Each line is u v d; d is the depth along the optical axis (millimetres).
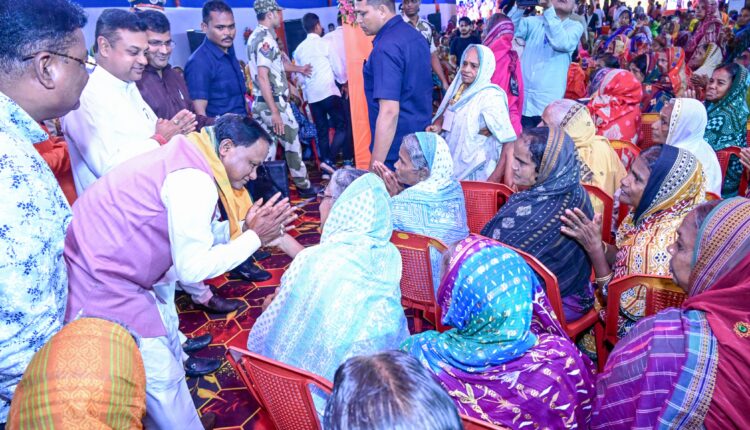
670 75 4844
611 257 2322
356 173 2023
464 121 3197
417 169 2441
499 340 1408
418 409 723
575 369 1410
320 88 5594
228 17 3770
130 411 838
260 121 4797
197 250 1515
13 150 1064
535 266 1902
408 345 1576
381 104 2896
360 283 1649
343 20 3467
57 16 1158
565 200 2023
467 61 3189
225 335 2895
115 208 1459
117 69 2422
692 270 1402
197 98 3848
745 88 3529
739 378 1118
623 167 3064
